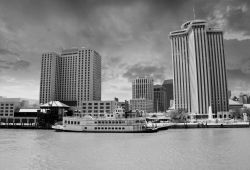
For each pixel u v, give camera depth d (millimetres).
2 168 58406
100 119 172625
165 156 72562
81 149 87750
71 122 178000
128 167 58844
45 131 188125
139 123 170875
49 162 64688
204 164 61375
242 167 58062
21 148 90750
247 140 112625
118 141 113062
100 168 58062
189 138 124500
